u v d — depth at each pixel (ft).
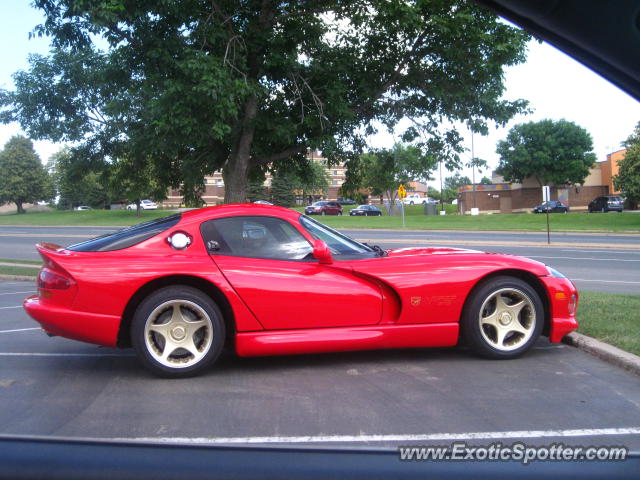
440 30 26.22
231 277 14.90
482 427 11.24
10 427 11.28
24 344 19.54
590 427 11.19
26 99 35.65
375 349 16.34
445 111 30.99
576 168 178.29
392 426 11.34
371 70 30.32
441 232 106.83
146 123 30.25
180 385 14.38
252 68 27.89
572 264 49.80
